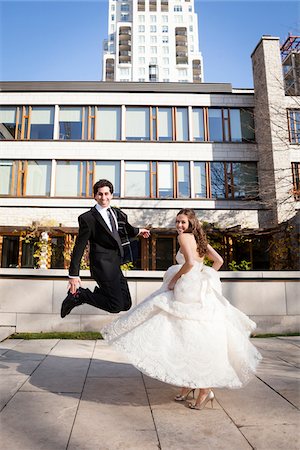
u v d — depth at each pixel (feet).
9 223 49.83
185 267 9.71
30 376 12.10
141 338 9.25
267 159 50.52
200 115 55.52
